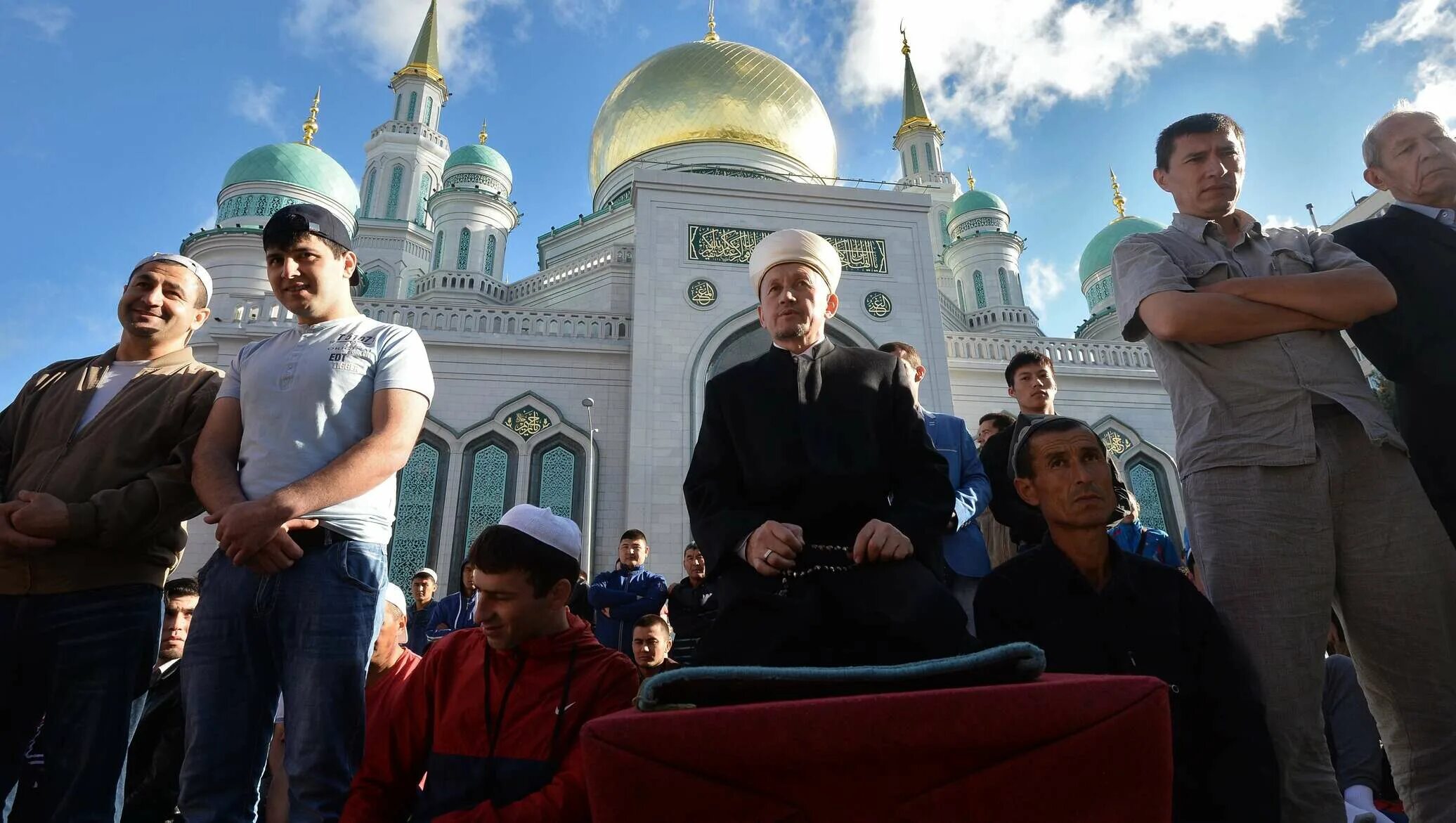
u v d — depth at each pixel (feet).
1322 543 8.90
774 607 7.08
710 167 95.14
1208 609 9.16
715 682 5.36
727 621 7.29
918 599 6.85
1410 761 8.93
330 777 9.14
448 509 55.93
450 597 28.27
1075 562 10.03
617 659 10.28
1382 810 13.43
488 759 9.55
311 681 9.31
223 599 9.65
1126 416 65.46
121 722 10.36
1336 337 9.71
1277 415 9.20
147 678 10.94
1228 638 8.93
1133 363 68.28
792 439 8.09
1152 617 9.19
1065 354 68.13
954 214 116.98
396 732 10.02
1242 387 9.44
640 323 61.77
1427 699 8.72
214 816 8.84
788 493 7.94
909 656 6.66
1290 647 8.74
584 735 4.75
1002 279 107.45
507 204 103.09
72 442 11.26
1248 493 9.13
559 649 10.20
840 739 4.67
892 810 4.75
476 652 10.43
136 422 11.28
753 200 67.92
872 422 8.30
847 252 67.41
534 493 57.47
